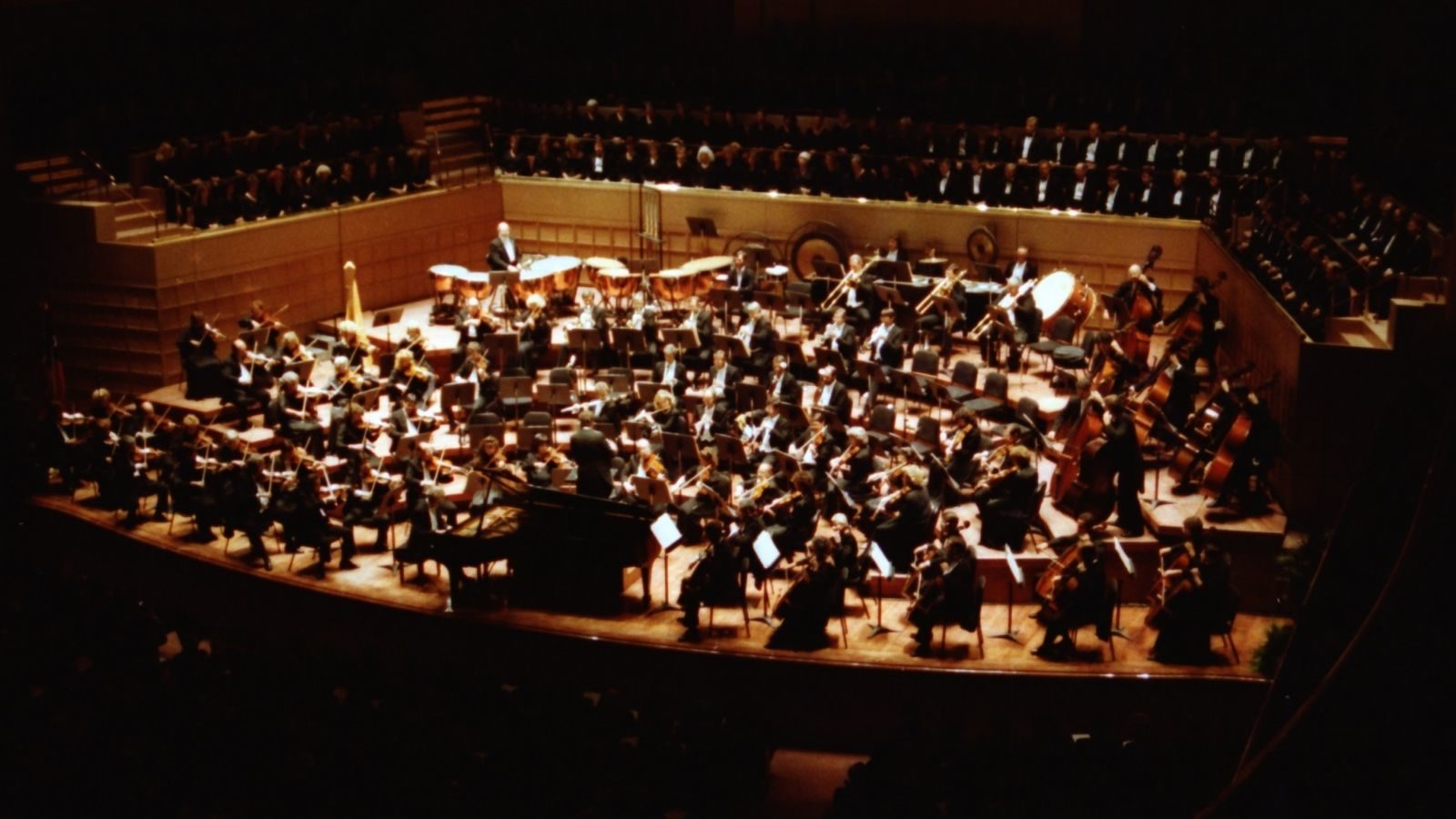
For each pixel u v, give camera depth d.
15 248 30.75
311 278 32.78
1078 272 31.47
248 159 33.00
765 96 36.41
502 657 22.08
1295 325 23.25
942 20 36.38
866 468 24.09
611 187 34.78
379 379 28.25
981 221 31.92
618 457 25.86
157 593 25.06
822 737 20.91
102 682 19.31
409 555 23.06
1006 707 20.30
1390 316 22.50
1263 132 32.31
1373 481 12.12
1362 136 31.14
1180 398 24.33
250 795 16.84
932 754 17.31
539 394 25.55
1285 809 10.66
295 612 23.48
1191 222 30.38
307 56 37.00
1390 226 25.81
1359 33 33.16
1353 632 12.23
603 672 21.58
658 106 36.12
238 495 24.03
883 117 34.81
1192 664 20.41
